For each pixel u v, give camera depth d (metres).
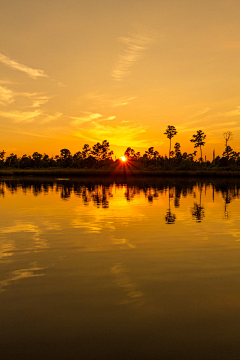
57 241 11.82
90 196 31.27
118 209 21.33
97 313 5.96
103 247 10.91
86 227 14.69
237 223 15.78
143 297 6.67
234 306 6.25
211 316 5.84
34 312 6.00
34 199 28.23
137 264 8.95
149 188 43.75
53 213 19.36
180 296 6.72
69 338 5.14
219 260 9.33
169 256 9.77
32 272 8.25
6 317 5.80
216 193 35.25
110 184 53.53
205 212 19.88
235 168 131.38
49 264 8.95
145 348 4.86
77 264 8.95
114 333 5.28
